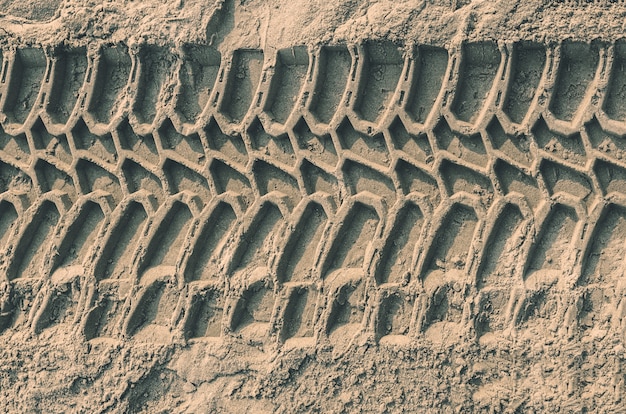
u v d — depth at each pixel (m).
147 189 1.96
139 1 1.97
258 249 1.89
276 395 1.83
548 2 1.71
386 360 1.78
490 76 1.77
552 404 1.67
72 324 1.95
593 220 1.68
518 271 1.72
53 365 1.95
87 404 1.93
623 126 1.66
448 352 1.74
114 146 1.98
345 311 1.83
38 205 2.01
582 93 1.71
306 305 1.85
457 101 1.78
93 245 1.96
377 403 1.78
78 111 1.98
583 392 1.67
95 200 1.97
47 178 2.03
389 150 1.81
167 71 1.96
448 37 1.76
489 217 1.74
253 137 1.90
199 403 1.87
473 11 1.75
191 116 1.94
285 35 1.87
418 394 1.76
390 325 1.80
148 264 1.95
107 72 2.00
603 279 1.68
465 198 1.76
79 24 1.97
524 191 1.74
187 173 1.95
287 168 1.87
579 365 1.67
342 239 1.85
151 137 1.96
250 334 1.86
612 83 1.69
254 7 1.91
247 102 1.91
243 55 1.92
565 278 1.69
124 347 1.91
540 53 1.73
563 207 1.72
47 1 2.04
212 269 1.91
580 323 1.68
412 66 1.79
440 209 1.77
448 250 1.78
